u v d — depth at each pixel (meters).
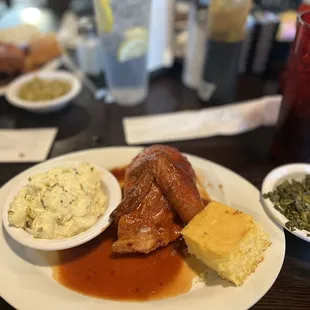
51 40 0.58
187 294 0.27
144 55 0.48
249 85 0.55
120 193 0.33
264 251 0.29
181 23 0.58
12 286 0.27
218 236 0.28
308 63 0.34
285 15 0.58
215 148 0.43
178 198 0.30
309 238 0.29
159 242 0.30
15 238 0.28
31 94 0.47
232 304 0.26
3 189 0.34
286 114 0.38
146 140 0.44
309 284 0.29
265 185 0.34
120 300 0.27
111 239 0.32
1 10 0.75
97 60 0.54
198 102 0.52
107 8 0.43
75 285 0.28
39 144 0.43
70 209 0.29
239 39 0.46
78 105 0.50
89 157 0.39
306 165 0.36
